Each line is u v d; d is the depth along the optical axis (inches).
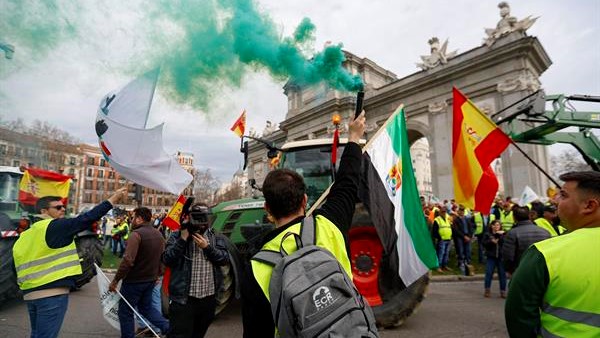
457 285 321.7
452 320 199.5
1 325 193.3
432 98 872.9
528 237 197.8
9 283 211.9
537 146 707.4
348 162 76.4
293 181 61.6
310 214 69.9
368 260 181.2
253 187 229.1
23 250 118.3
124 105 126.5
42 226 119.5
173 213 175.9
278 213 61.1
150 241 155.2
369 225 179.0
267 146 224.2
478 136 181.5
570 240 61.2
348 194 71.2
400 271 122.7
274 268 50.8
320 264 48.2
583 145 305.6
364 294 179.0
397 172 128.0
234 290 173.0
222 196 1696.6
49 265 117.9
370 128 983.6
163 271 178.7
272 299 48.7
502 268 266.8
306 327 43.6
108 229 629.6
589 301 56.7
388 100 954.7
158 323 161.0
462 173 185.0
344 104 685.3
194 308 120.0
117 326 148.2
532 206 270.1
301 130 773.9
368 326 46.4
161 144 130.4
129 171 128.3
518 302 61.4
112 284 146.3
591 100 287.6
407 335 172.2
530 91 711.1
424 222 131.1
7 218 219.6
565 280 58.3
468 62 797.2
